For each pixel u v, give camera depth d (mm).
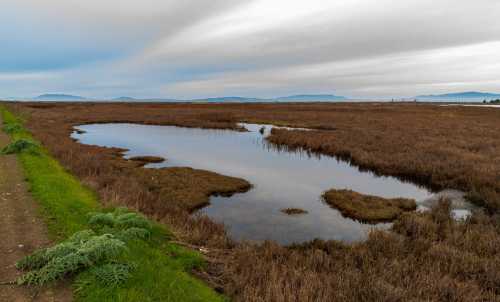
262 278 5789
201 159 20359
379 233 8469
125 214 7254
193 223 8891
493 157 17891
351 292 5434
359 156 18984
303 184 14727
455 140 23609
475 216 9664
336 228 9719
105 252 5277
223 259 6758
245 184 14188
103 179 12102
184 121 44312
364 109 70625
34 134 23406
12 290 4520
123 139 29000
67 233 6398
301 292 5152
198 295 4895
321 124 37438
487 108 75312
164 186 13375
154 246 6598
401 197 12305
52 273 4617
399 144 22297
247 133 33875
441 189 13766
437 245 7453
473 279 6117
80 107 81938
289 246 8188
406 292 5441
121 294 4441
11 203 8102
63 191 9453
